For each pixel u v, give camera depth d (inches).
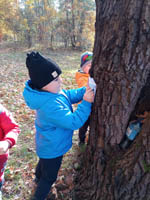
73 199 80.8
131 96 59.0
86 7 906.7
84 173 83.4
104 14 60.1
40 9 930.7
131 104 60.2
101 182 71.5
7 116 70.0
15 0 892.0
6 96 223.0
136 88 57.9
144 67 55.1
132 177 61.2
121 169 64.3
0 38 1102.4
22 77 323.3
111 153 69.5
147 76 57.1
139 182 60.1
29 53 66.1
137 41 53.8
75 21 924.0
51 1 882.1
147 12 50.4
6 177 100.9
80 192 80.6
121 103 61.1
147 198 59.4
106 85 62.9
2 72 358.0
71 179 92.0
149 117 59.1
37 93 65.7
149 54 53.4
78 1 867.4
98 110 68.5
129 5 52.6
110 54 59.0
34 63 63.7
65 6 881.5
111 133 67.1
